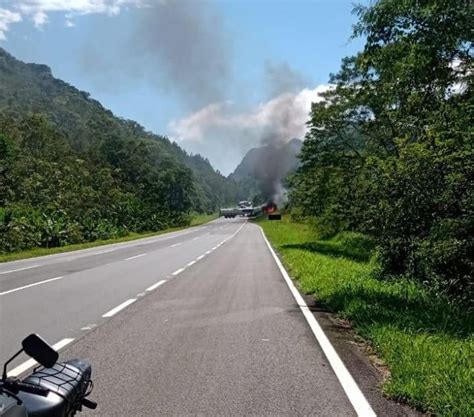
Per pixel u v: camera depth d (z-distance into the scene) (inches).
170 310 416.8
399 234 525.0
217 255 1120.2
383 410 188.2
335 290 480.1
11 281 639.8
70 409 121.8
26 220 1587.1
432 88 393.4
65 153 4493.1
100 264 900.6
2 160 2780.5
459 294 425.7
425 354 246.2
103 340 308.2
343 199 1182.9
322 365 250.7
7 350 287.4
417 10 346.6
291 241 1692.9
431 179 461.4
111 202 3508.9
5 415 86.5
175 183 6131.9
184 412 187.6
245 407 192.5
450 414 176.4
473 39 347.6
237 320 371.9
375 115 975.6
